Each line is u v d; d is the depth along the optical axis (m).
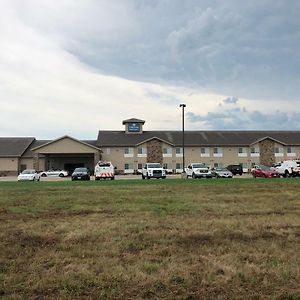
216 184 27.64
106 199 18.34
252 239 9.04
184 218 12.23
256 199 18.25
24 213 13.80
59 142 67.50
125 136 73.38
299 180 32.44
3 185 29.72
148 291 5.61
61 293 5.55
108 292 5.58
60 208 15.12
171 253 7.73
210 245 8.41
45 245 8.55
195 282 5.97
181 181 33.03
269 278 6.10
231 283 5.93
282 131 80.00
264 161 73.12
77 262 7.11
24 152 71.69
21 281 6.05
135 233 9.78
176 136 74.62
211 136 75.25
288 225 10.87
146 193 21.50
